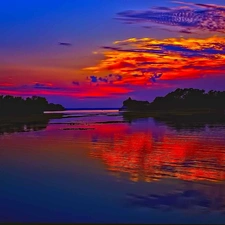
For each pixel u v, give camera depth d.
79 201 10.55
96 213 9.49
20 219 9.08
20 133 33.44
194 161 16.83
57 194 11.33
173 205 10.05
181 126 39.38
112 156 18.64
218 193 11.17
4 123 50.50
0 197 11.03
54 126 42.97
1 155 19.36
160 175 13.79
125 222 8.81
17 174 14.39
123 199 10.70
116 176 13.71
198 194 11.09
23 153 20.11
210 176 13.55
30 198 10.91
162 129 35.72
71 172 14.59
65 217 9.22
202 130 33.72
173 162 16.66
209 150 20.47
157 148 21.61
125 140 26.20
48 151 20.84
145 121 51.12
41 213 9.54
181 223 8.72
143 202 10.37
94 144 24.08
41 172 14.73
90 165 16.08
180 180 12.95
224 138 26.75
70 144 24.25
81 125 44.03
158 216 9.19
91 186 12.23
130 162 16.72
